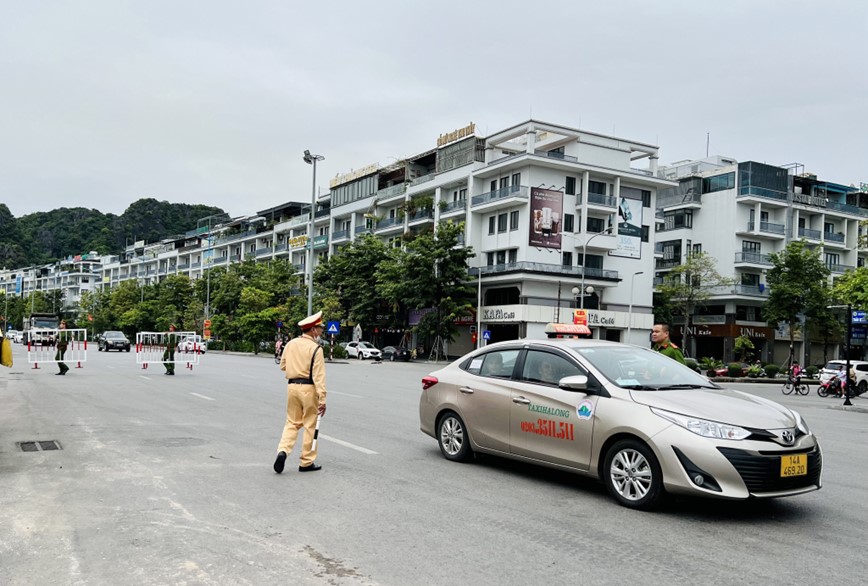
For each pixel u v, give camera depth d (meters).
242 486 6.66
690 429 5.68
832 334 53.78
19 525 5.29
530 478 7.22
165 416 11.95
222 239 93.69
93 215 176.00
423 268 47.75
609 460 6.23
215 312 72.88
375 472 7.41
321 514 5.70
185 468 7.46
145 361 26.27
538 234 46.34
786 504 6.39
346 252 55.97
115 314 92.25
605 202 49.62
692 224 60.69
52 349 43.34
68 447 8.72
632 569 4.50
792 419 5.95
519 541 5.05
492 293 51.31
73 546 4.81
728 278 54.06
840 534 5.43
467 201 51.94
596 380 6.55
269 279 62.66
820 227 60.53
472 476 7.27
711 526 5.55
